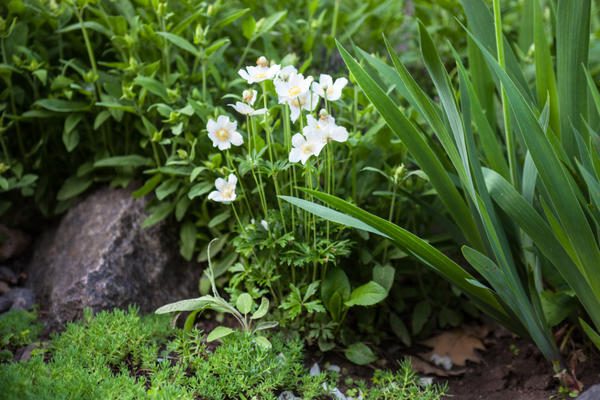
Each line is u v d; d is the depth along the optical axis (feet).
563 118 6.61
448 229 6.83
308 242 6.72
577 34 6.54
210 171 6.99
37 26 7.38
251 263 6.98
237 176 6.88
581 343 6.83
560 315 6.59
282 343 6.70
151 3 7.29
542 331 6.54
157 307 7.09
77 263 7.14
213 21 7.55
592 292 6.37
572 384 6.60
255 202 7.04
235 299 6.72
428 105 6.33
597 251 6.21
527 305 6.44
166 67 7.30
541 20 6.63
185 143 7.08
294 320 6.82
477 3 6.89
